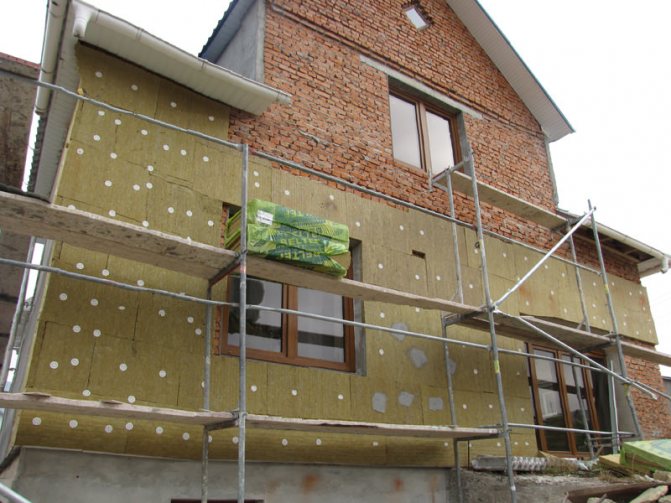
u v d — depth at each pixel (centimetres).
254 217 457
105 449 422
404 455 579
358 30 783
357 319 621
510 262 798
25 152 747
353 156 693
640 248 912
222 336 521
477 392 671
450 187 722
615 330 759
